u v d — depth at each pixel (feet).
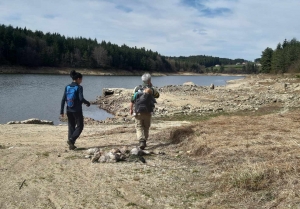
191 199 13.23
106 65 381.19
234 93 103.55
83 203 13.04
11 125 44.19
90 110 79.00
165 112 60.80
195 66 574.15
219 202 12.57
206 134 22.93
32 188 14.73
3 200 13.38
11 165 18.47
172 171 17.03
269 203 11.82
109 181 15.58
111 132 31.89
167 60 526.16
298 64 245.45
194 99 85.51
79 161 19.44
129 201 13.23
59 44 368.89
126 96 99.40
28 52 296.71
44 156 20.77
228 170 15.52
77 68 350.02
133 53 435.12
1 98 92.94
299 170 13.75
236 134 22.26
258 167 14.43
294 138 20.20
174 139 24.18
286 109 55.31
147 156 20.44
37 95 104.88
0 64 280.51
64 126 44.50
